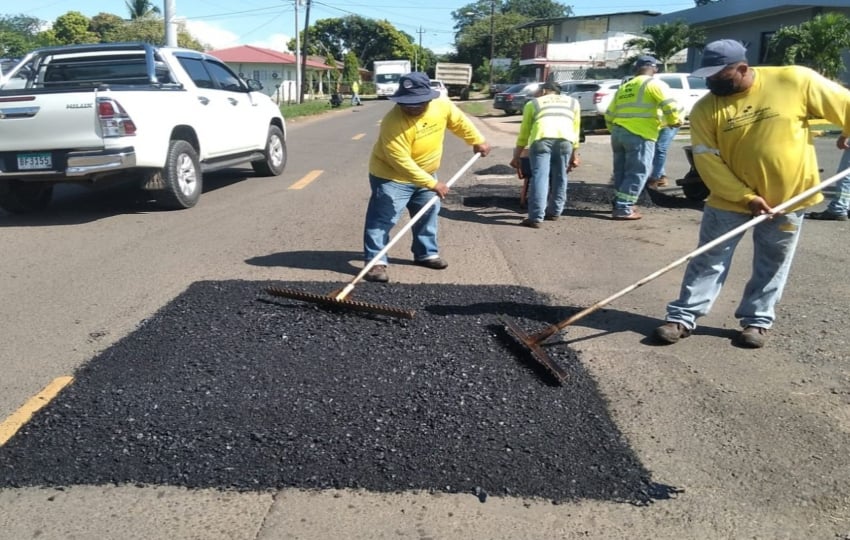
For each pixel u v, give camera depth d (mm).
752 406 3670
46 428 3379
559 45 49031
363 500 2896
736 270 6023
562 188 7934
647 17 49062
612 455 3211
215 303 4984
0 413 3551
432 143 5449
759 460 3201
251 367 3980
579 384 3854
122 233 7336
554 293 5367
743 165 4102
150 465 3098
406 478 3027
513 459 3166
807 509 2879
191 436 3305
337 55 100188
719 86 3982
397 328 4523
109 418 3461
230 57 56219
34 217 8227
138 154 7625
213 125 9359
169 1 20891
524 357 4113
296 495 2926
